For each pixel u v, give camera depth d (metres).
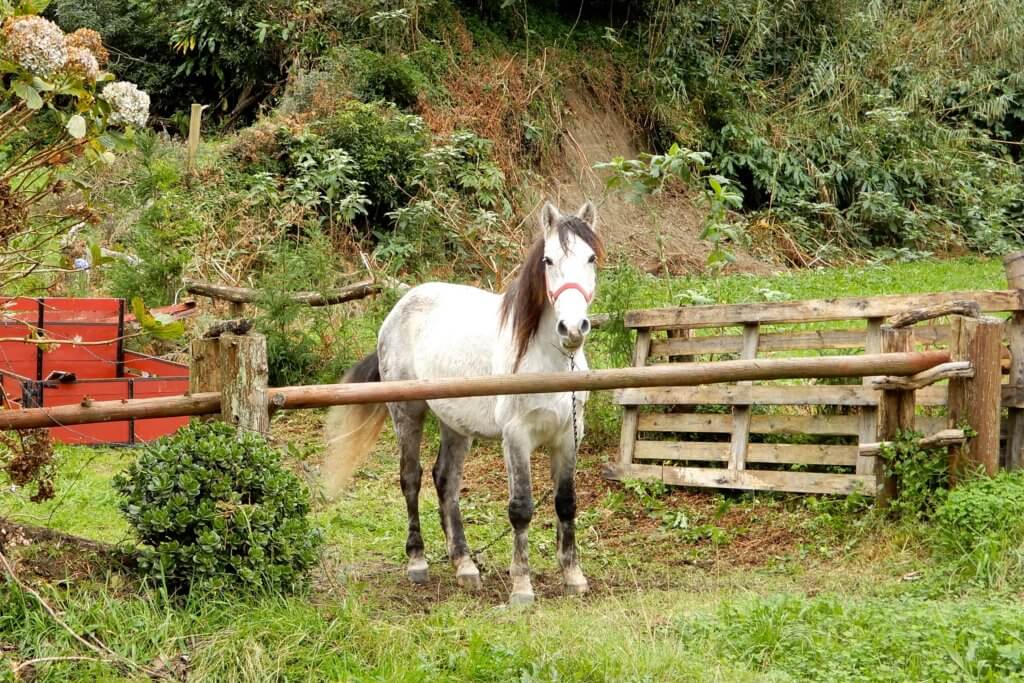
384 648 4.73
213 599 4.88
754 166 19.69
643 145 20.36
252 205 14.18
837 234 19.30
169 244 11.86
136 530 5.14
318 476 7.04
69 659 4.46
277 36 18.08
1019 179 21.69
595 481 8.51
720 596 5.93
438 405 6.55
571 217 5.73
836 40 22.39
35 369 8.99
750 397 7.93
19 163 5.39
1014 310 6.95
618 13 22.02
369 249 15.58
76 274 11.55
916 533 6.50
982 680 4.31
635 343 8.69
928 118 21.52
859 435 7.53
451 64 18.56
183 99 19.72
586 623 5.17
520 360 5.88
